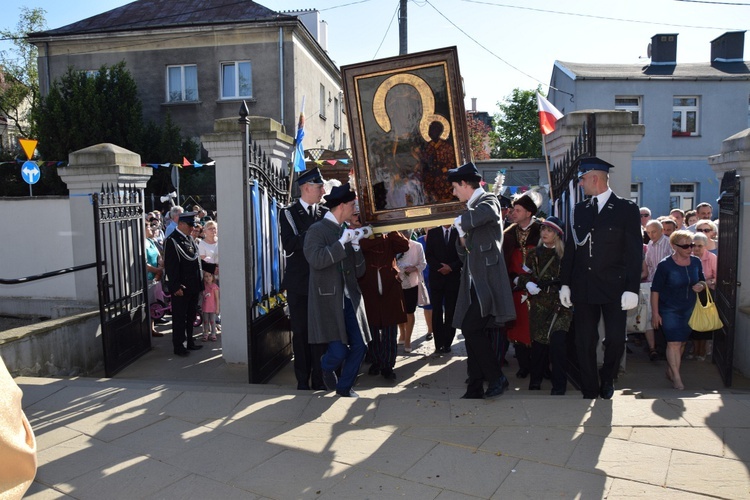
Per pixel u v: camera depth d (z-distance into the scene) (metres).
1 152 18.91
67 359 6.45
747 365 6.08
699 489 2.95
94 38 19.36
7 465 1.73
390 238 5.99
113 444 3.69
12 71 27.31
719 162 6.59
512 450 3.45
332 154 15.63
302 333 5.27
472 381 4.51
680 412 3.94
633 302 4.28
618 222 4.36
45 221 8.67
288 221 5.22
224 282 6.59
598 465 3.23
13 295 8.88
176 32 19.05
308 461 3.41
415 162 5.06
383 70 5.02
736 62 24.39
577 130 6.34
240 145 6.31
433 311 6.88
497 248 4.31
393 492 3.04
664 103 22.72
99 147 7.22
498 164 21.48
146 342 7.35
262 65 18.91
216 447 3.62
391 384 5.86
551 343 5.07
